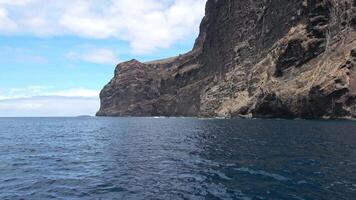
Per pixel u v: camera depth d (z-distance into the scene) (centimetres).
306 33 10350
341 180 2012
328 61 9250
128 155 3447
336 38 9488
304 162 2620
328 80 8744
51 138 6106
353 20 9175
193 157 3147
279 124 7119
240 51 14450
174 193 1861
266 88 10525
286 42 10738
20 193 1925
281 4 12650
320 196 1700
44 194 1900
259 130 5766
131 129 8256
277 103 9919
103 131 7862
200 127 7588
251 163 2659
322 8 10219
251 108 11644
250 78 12306
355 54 8669
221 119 11612
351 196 1686
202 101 15375
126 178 2292
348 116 8412
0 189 2020
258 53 13438
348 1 9450
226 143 4106
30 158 3391
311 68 9744
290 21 11906
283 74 10406
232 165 2612
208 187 1964
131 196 1825
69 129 9325
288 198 1691
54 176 2409
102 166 2814
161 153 3522
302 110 9219
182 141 4731
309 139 4153
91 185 2102
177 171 2492
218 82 15450
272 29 12950
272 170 2358
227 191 1862
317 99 8806
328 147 3416
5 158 3400
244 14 15088
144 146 4256
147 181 2178
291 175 2181
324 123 7050
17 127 10962
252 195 1764
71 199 1791
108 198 1798
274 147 3538
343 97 8488
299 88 9569
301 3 11275
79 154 3650
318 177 2103
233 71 14150
